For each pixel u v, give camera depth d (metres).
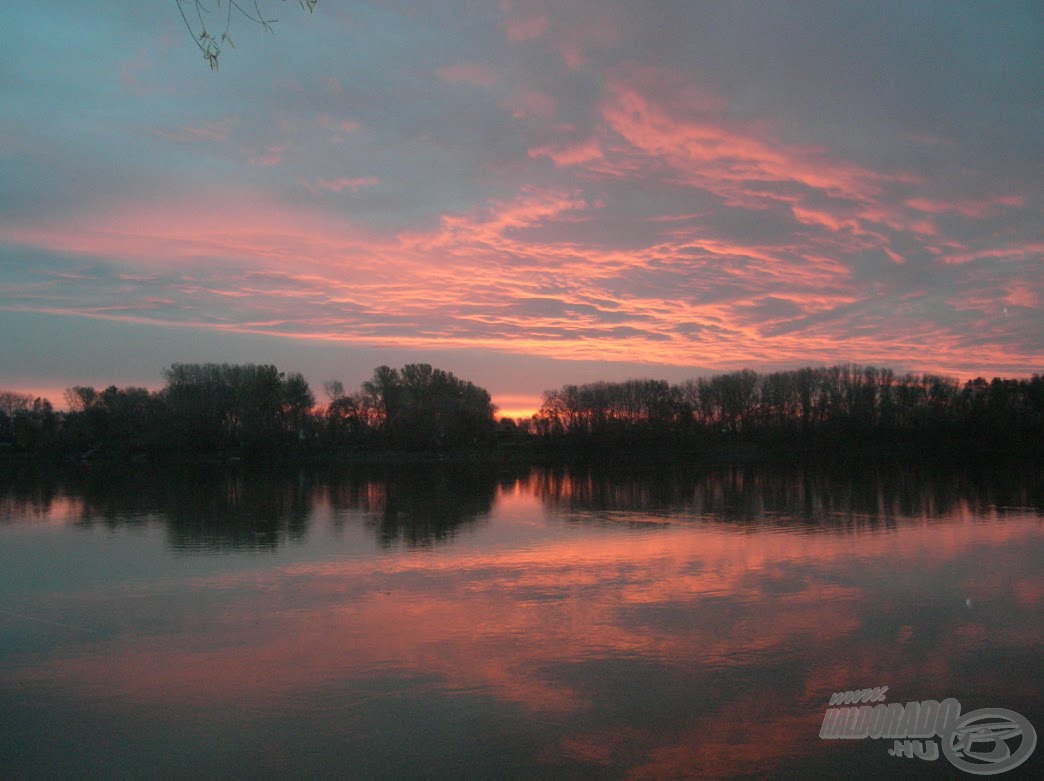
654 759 12.97
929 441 109.94
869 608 21.47
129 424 118.62
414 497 57.09
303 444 118.88
